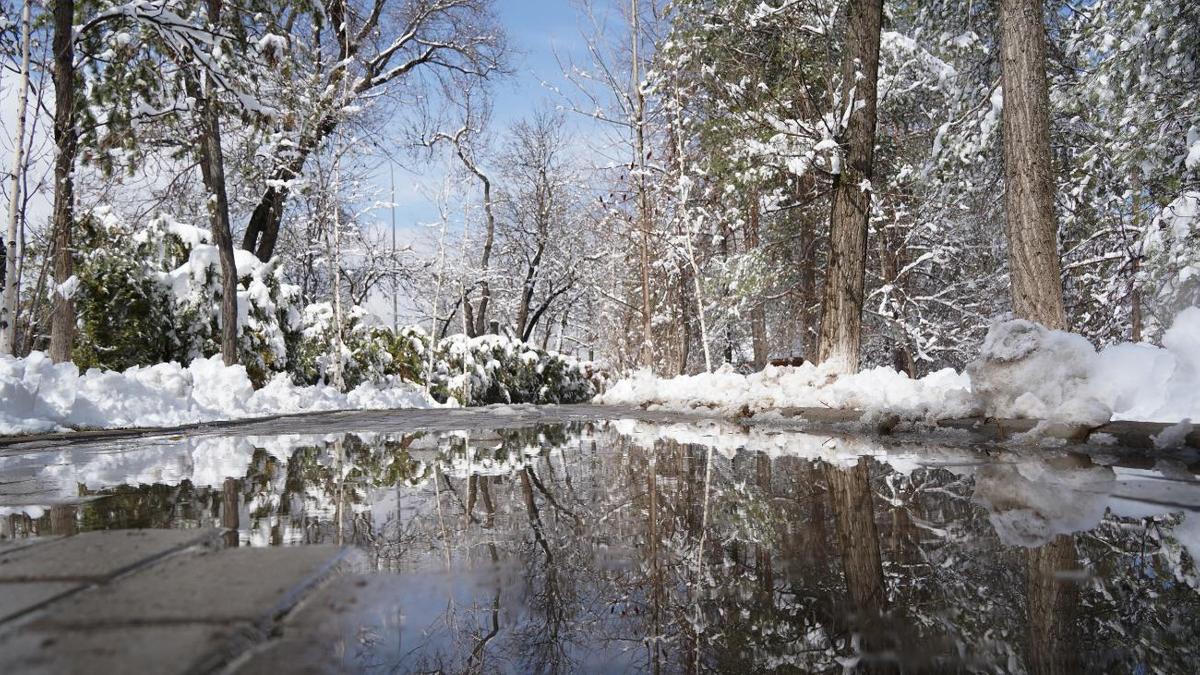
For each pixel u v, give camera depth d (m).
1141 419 4.17
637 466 4.03
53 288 10.08
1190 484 2.81
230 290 13.38
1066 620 1.36
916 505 2.55
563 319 38.94
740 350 25.28
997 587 1.57
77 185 11.67
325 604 1.46
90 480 3.92
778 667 1.18
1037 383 4.65
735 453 4.59
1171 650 1.19
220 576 1.62
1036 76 6.92
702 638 1.33
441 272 22.78
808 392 7.88
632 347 24.86
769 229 15.45
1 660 1.11
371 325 21.64
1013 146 6.98
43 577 1.60
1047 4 11.78
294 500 3.04
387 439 6.64
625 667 1.18
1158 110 9.58
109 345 13.29
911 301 16.36
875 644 1.27
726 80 12.10
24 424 7.47
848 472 3.49
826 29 11.74
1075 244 12.98
